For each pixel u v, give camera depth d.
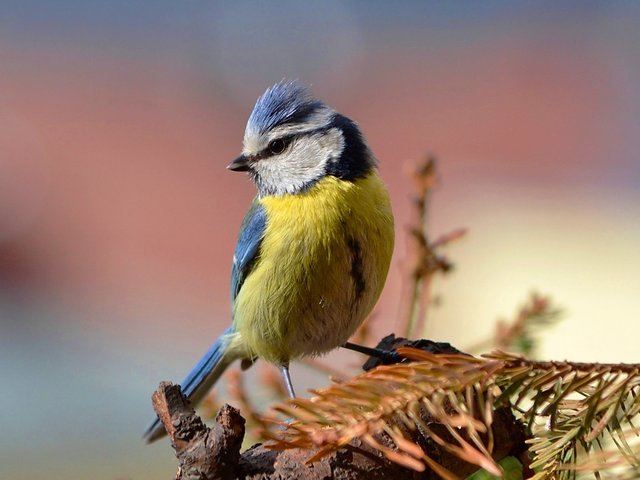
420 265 5.38
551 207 14.20
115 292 14.09
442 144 16.91
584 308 11.16
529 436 3.06
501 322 5.15
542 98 18.06
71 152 16.89
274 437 2.92
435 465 2.60
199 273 14.34
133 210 15.64
